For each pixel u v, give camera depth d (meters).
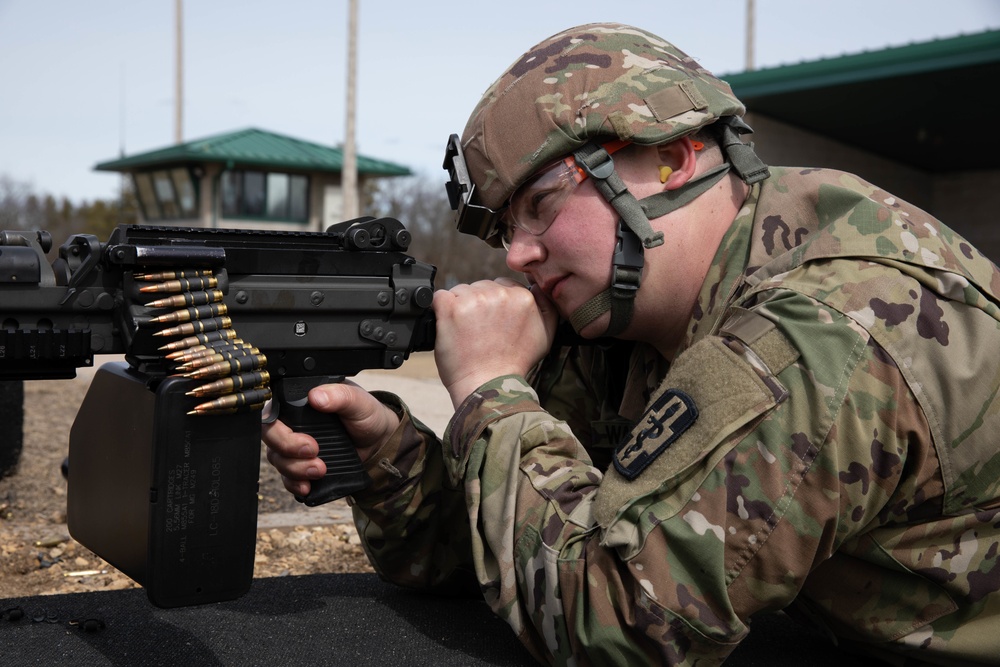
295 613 2.21
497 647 2.02
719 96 1.92
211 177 27.23
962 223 21.52
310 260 1.93
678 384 1.71
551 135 1.85
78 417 1.84
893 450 1.61
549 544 1.73
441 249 23.42
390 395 2.13
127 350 1.68
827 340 1.61
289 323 1.93
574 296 1.96
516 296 2.02
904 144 19.12
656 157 1.88
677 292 1.94
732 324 1.71
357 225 1.98
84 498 1.82
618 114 1.82
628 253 1.88
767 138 17.31
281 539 3.40
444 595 2.37
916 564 1.76
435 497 2.19
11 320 1.61
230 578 1.64
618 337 2.07
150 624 2.09
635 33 1.97
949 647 1.80
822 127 17.95
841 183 1.85
